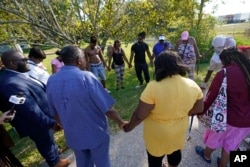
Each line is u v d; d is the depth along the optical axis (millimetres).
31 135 2393
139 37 5707
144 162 2852
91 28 7508
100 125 1961
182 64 1700
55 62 4090
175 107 1716
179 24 9844
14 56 2346
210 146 2506
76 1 6676
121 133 3535
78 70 1822
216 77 2135
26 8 5609
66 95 1758
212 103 2203
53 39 6512
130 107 4645
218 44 4043
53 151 2674
